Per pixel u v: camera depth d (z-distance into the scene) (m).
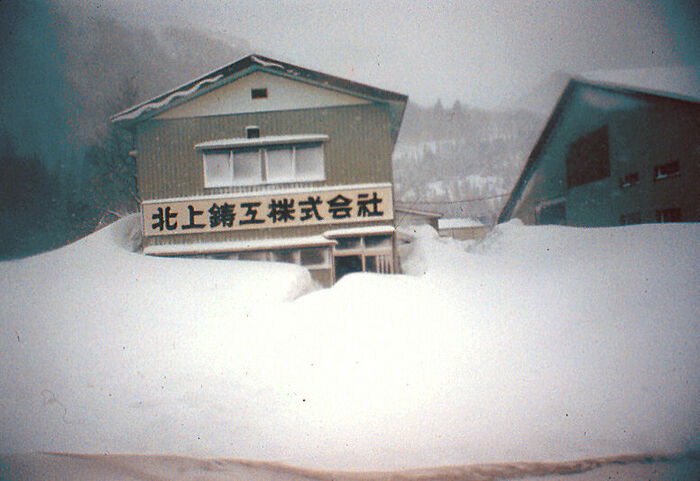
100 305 6.05
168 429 3.04
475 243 12.06
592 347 3.89
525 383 3.51
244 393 3.72
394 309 5.65
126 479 2.18
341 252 10.65
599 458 2.44
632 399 3.04
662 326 3.86
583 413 2.97
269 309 6.10
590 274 5.68
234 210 10.66
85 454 2.55
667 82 9.53
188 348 4.78
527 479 2.23
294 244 10.40
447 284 6.80
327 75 10.47
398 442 2.79
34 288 6.53
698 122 9.27
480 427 2.93
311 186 10.66
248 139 10.71
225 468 2.40
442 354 4.28
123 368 4.23
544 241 8.54
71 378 3.94
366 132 10.71
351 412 3.29
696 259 4.98
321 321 5.39
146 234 10.63
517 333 4.54
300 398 3.59
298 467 2.44
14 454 2.47
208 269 8.09
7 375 3.85
